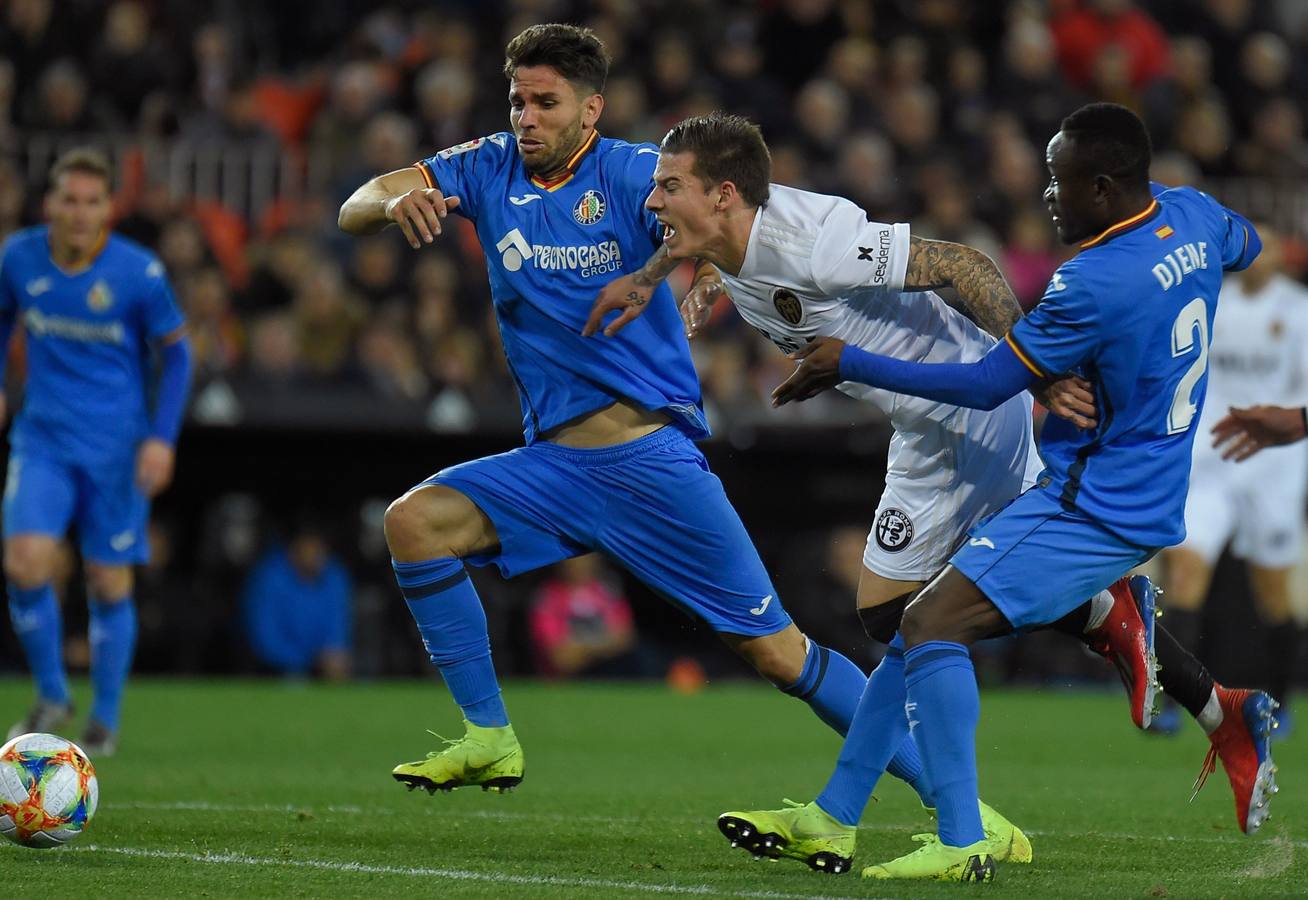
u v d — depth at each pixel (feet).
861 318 67.10
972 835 60.44
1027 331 60.75
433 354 168.25
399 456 169.37
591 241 70.18
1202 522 131.85
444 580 69.92
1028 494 62.80
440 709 141.59
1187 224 62.90
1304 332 132.87
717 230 65.46
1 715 129.39
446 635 70.03
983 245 194.29
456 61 196.13
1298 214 212.02
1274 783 67.51
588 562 179.01
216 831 72.08
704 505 70.44
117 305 104.99
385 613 176.45
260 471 167.22
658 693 166.81
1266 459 134.92
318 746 112.57
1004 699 169.99
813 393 62.69
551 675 175.94
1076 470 62.08
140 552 107.65
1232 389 133.18
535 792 90.43
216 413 155.94
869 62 209.26
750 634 70.90
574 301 70.59
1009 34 226.38
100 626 106.73
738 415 169.17
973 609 61.26
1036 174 210.18
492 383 173.99
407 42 207.00
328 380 161.48
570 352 70.85
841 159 200.03
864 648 170.60
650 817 80.07
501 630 178.19
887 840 73.67
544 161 70.38
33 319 105.19
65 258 104.78
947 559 69.77
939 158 203.10
